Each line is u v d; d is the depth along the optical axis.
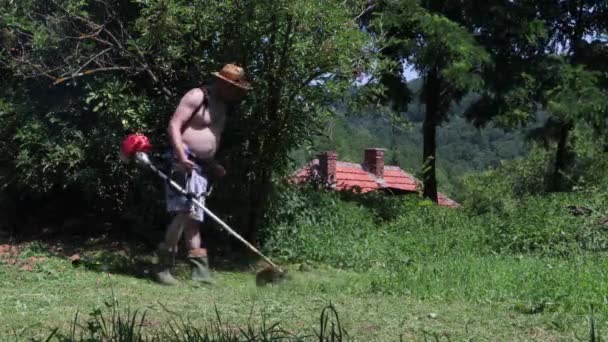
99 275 8.53
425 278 8.11
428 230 12.75
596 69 19.38
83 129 10.84
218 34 10.22
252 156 10.45
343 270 9.95
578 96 18.30
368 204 14.01
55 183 10.84
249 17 9.60
